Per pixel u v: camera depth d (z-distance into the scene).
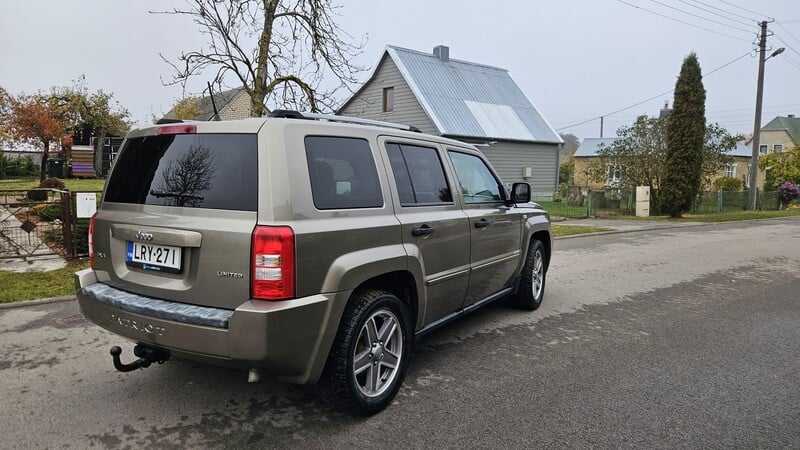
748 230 15.79
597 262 9.25
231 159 2.80
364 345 3.21
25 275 6.69
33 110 27.47
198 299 2.77
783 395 3.63
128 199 3.17
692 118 20.02
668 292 6.85
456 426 3.11
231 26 9.38
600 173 24.25
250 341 2.57
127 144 3.31
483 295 4.72
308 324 2.72
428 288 3.72
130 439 2.90
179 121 3.16
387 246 3.28
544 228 5.82
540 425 3.14
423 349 4.48
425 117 22.56
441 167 4.10
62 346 4.32
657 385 3.77
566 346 4.61
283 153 2.73
